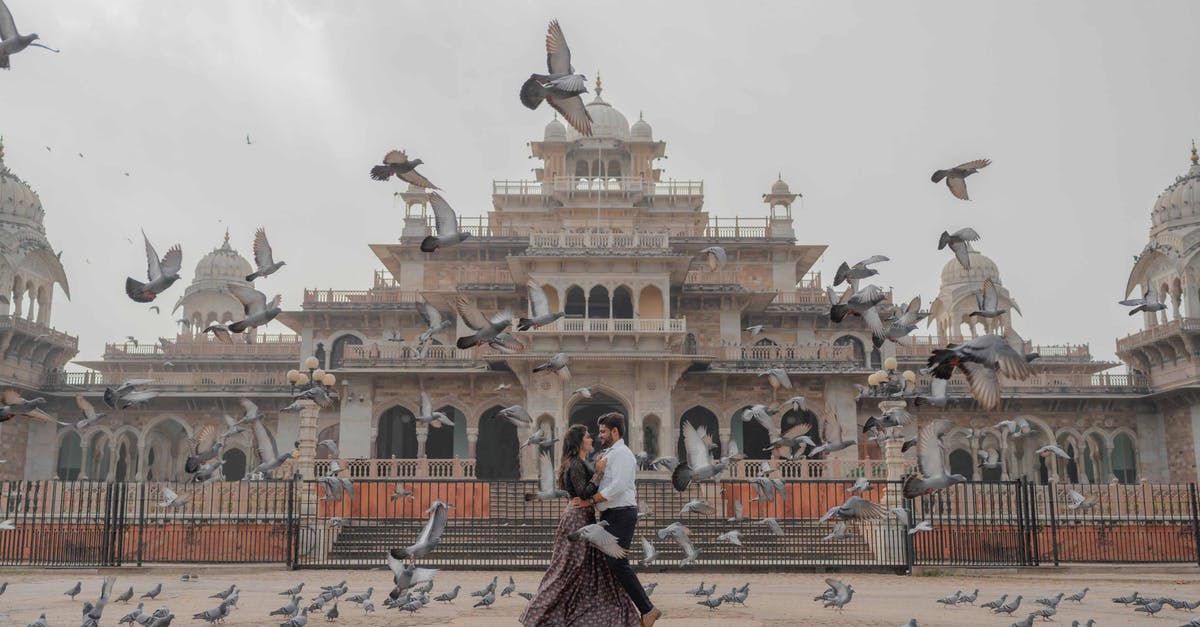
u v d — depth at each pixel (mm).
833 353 46469
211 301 68438
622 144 57344
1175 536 27141
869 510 11484
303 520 25719
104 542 23297
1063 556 26828
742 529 27953
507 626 11180
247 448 52594
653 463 19359
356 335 51406
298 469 26812
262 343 62219
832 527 27859
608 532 7223
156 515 25047
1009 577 22391
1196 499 26781
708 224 57125
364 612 13305
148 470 57469
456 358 45812
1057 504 29078
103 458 56500
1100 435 51125
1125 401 51156
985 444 53625
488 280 49875
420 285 51656
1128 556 26969
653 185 56281
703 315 49250
